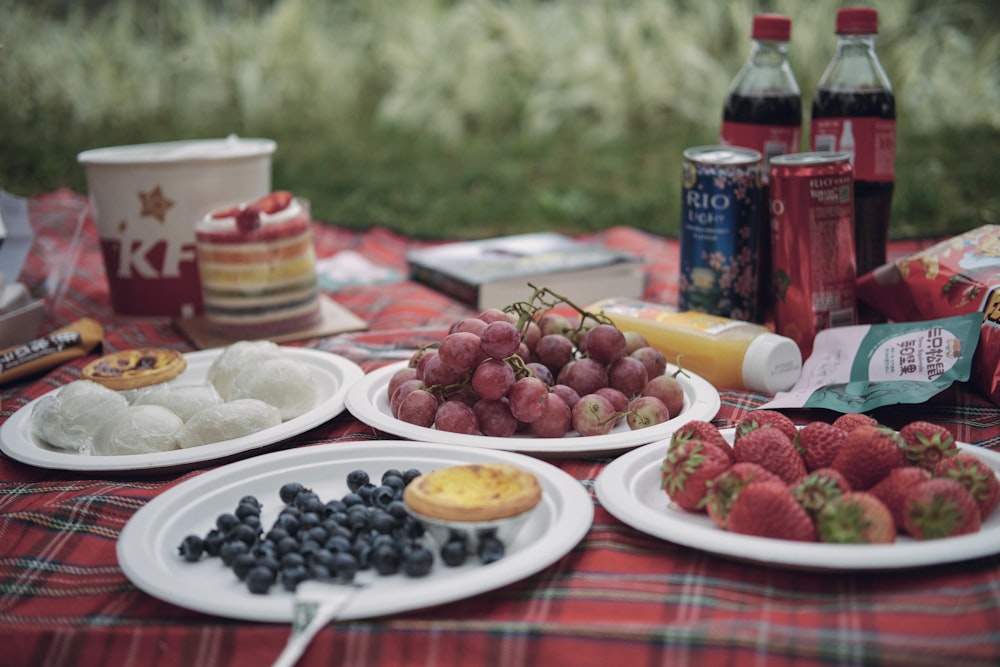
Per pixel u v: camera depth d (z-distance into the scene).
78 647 0.97
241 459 1.35
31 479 1.37
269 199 1.97
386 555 1.00
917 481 1.01
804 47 4.64
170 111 5.04
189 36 5.32
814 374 1.53
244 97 5.04
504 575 0.95
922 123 4.74
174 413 1.43
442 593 0.93
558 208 4.06
